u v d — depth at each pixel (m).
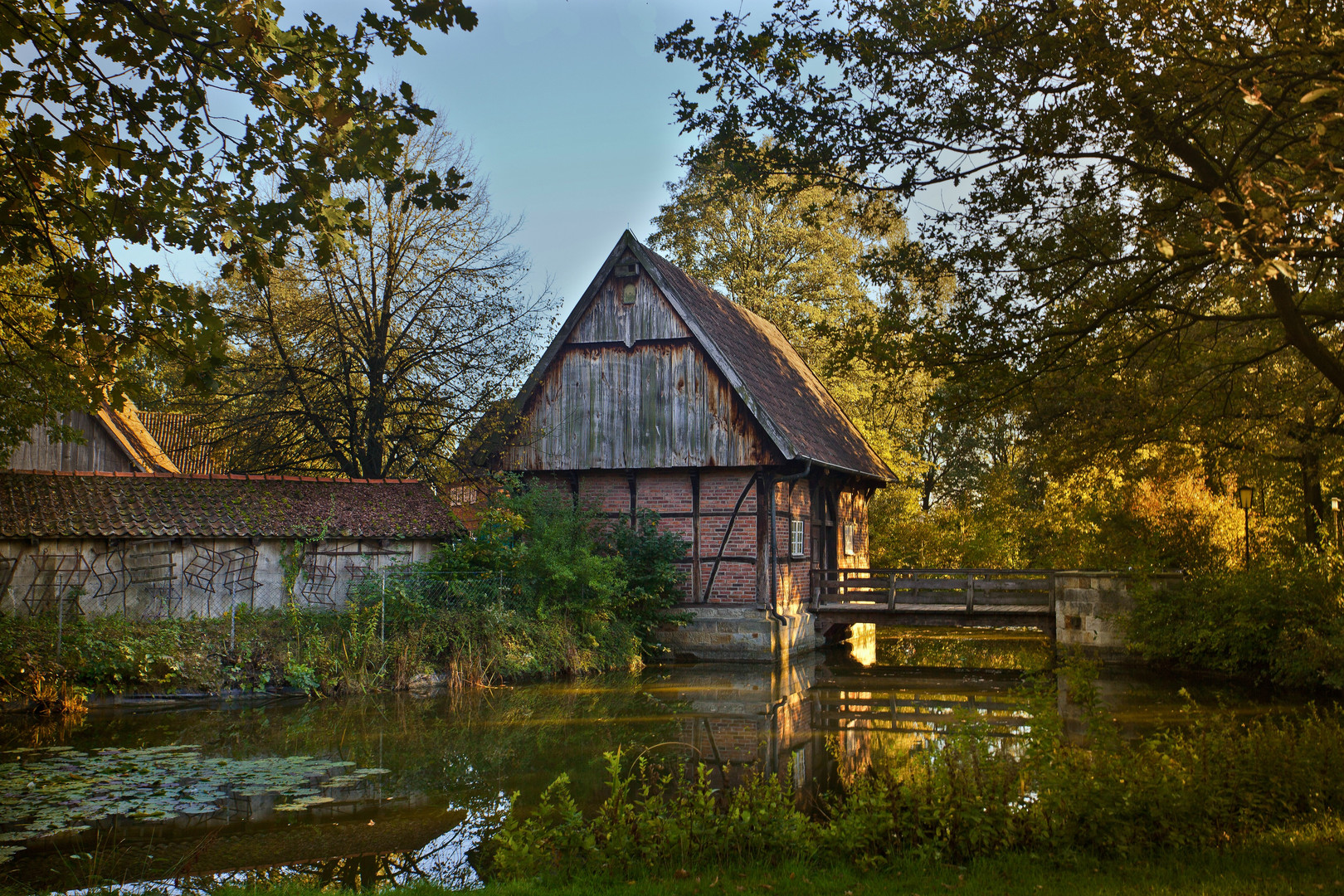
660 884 5.77
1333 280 11.05
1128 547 19.97
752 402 19.12
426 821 8.01
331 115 6.10
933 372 10.63
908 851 6.20
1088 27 8.45
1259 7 7.75
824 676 17.75
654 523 19.86
